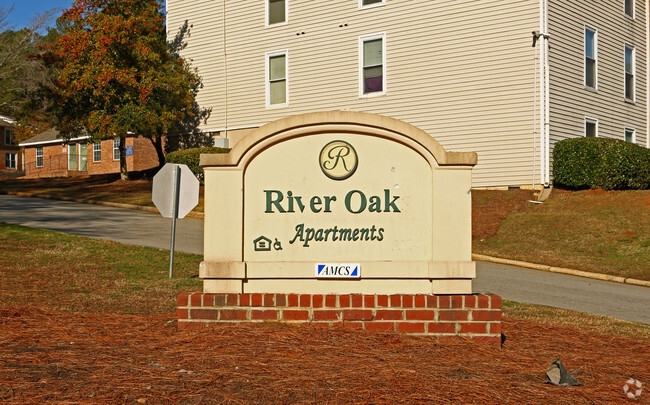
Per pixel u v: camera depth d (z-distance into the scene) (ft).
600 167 55.98
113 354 15.96
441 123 65.72
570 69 63.93
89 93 82.38
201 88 85.40
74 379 13.78
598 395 14.29
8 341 17.02
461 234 18.97
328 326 18.56
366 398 13.14
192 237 47.62
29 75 130.93
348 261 19.06
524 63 60.85
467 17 63.93
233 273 18.74
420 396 13.34
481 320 18.48
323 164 19.21
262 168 19.22
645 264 41.55
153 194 32.17
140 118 78.59
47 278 30.04
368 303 18.54
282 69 77.51
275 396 13.10
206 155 18.98
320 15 73.72
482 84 63.21
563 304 30.32
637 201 52.47
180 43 87.51
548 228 50.08
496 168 62.49
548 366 16.56
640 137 76.69
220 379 14.07
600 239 46.80
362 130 19.16
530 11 60.39
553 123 60.95
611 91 70.74
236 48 81.61
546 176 59.62
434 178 19.01
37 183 101.45
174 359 15.60
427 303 18.45
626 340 21.50
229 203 19.02
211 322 18.69
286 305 18.65
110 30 79.20
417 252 19.16
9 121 192.03
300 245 19.13
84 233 46.91
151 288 28.35
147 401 12.56
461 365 15.94
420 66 66.85
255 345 16.81
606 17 70.03
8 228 45.32
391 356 16.31
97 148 125.90
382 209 19.17
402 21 67.87
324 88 73.67
